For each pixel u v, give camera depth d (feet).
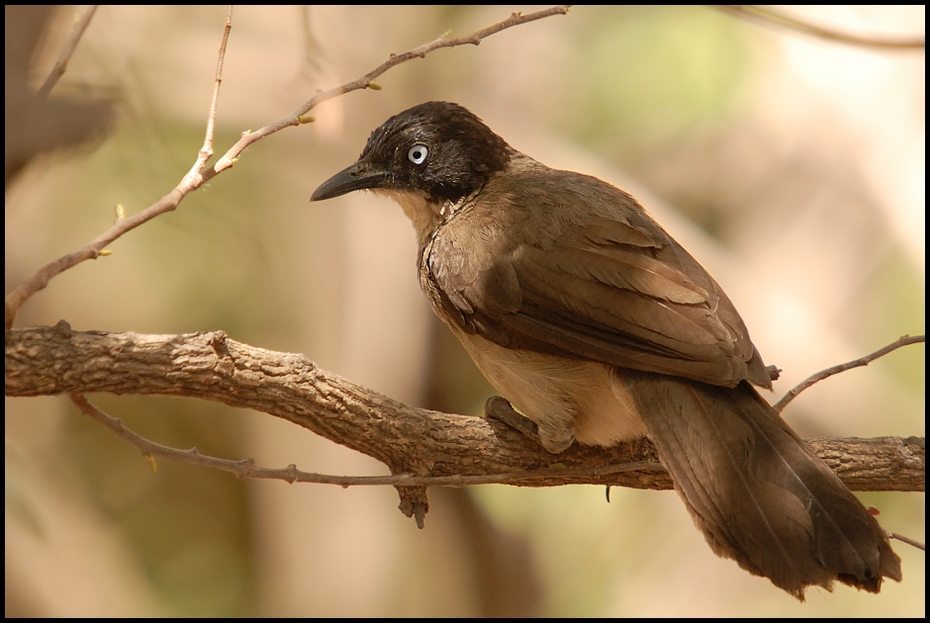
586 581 41.57
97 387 19.54
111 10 36.01
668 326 22.90
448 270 25.66
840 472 24.25
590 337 23.50
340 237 44.29
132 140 30.22
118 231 18.43
